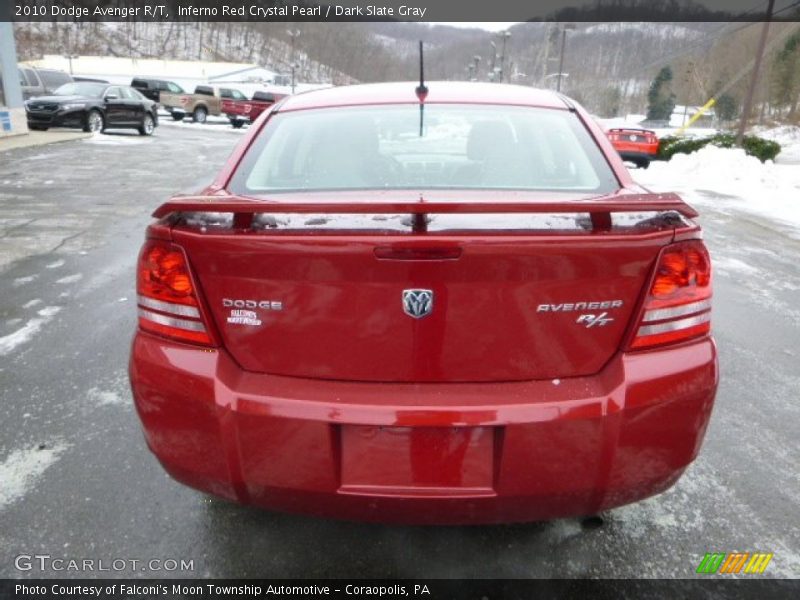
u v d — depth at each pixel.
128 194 9.37
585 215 1.75
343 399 1.66
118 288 4.88
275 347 1.70
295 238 1.58
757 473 2.62
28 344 3.79
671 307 1.70
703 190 12.58
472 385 1.68
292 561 2.10
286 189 2.18
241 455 1.72
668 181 14.05
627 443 1.69
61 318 4.22
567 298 1.64
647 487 1.78
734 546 2.18
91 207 8.27
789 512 2.37
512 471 1.67
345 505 1.74
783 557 2.13
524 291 1.62
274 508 1.82
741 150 15.37
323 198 2.01
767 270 6.01
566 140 2.41
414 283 1.60
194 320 1.73
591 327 1.67
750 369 3.67
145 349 1.80
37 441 2.76
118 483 2.48
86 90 19.42
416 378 1.68
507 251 1.57
